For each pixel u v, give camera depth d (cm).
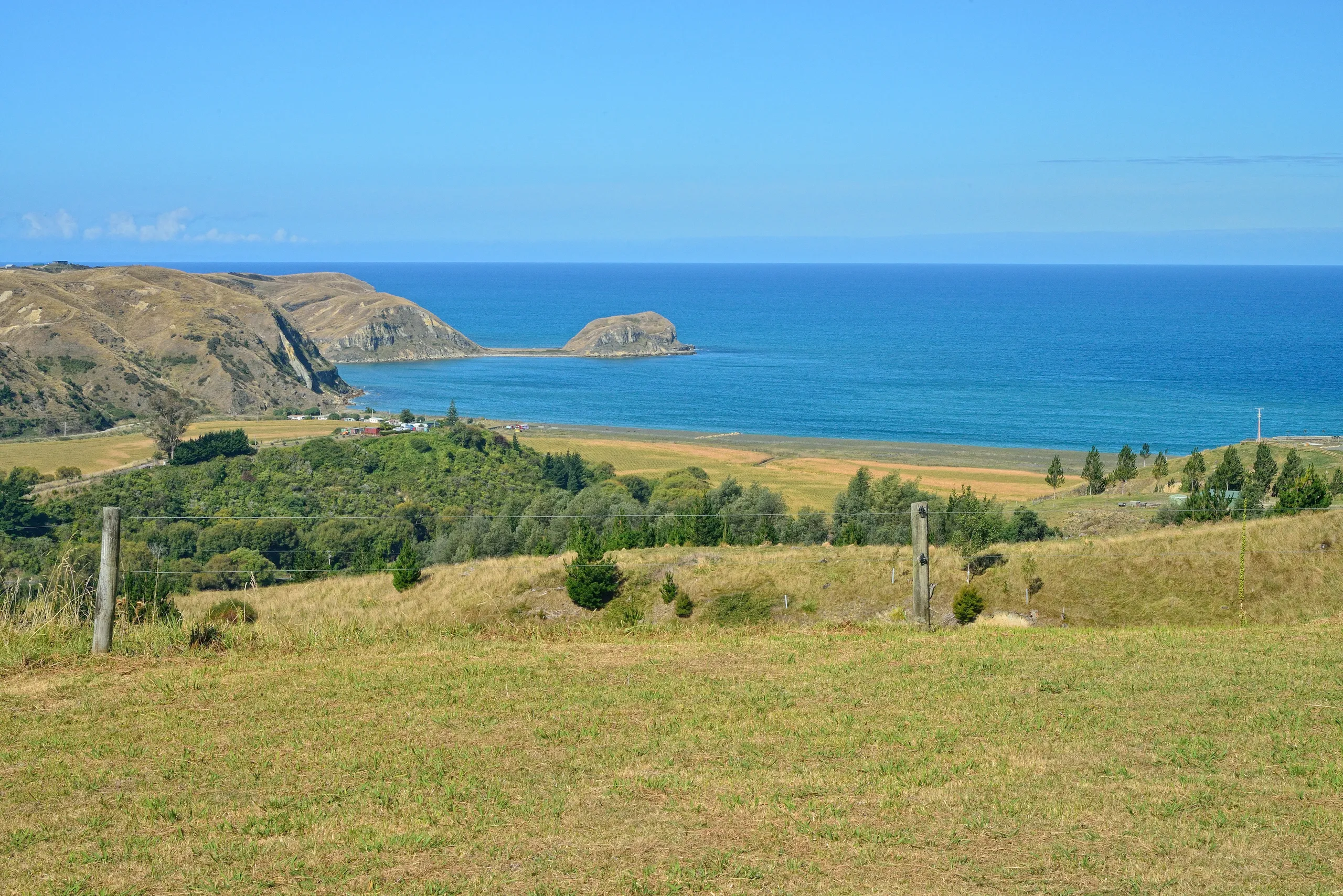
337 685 1276
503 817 887
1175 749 1052
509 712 1172
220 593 4116
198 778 977
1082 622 2919
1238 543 3064
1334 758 1024
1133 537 3428
